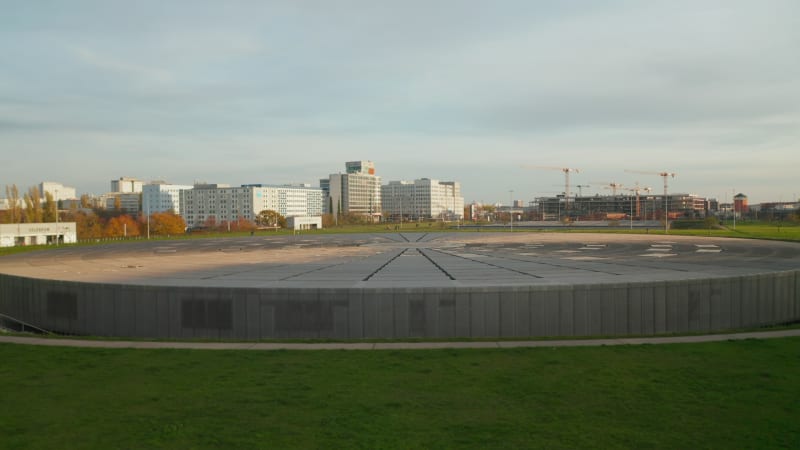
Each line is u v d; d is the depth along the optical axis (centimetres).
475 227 17075
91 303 3058
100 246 8138
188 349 2008
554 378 1605
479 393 1477
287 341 2205
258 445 1153
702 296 2950
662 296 2867
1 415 1338
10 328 3516
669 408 1352
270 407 1380
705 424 1250
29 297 3384
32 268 4884
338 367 1744
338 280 3625
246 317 2761
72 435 1212
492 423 1268
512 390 1499
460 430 1228
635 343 2048
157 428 1250
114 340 2200
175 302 2856
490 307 2698
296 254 6088
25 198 13750
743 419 1277
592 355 1866
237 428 1245
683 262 4709
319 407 1377
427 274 3962
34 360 1858
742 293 3056
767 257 5147
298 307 2720
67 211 19438
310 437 1193
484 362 1789
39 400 1447
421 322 2686
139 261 5425
